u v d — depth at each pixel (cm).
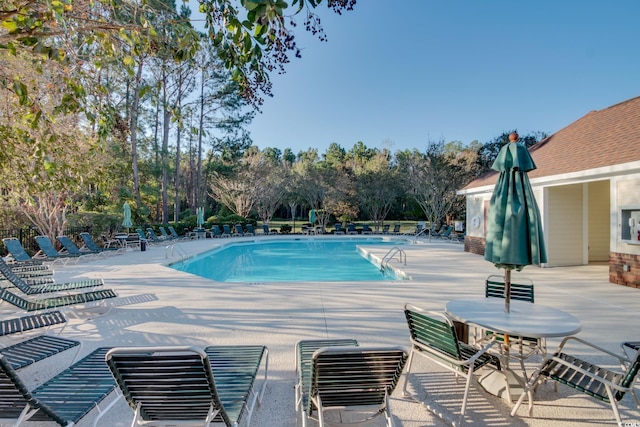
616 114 1195
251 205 3005
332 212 3056
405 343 455
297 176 2966
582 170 962
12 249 1092
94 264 1207
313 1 228
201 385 228
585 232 1216
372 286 825
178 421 245
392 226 3366
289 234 2652
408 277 981
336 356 232
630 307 643
